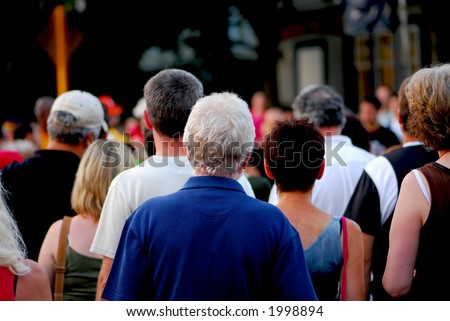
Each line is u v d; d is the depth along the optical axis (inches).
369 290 286.4
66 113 323.6
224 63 1015.6
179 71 248.5
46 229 316.8
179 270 188.7
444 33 914.1
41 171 317.7
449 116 217.6
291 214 232.8
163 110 238.7
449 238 214.2
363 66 1126.4
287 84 1157.1
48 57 975.0
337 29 1111.0
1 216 197.5
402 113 287.1
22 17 947.3
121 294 191.5
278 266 189.9
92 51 994.7
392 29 986.1
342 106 342.6
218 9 992.9
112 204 239.0
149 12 987.3
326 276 228.1
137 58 1014.4
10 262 194.2
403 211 219.0
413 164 284.5
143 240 193.0
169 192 238.4
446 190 215.2
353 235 232.5
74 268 273.3
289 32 1142.3
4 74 978.7
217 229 190.4
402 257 217.5
